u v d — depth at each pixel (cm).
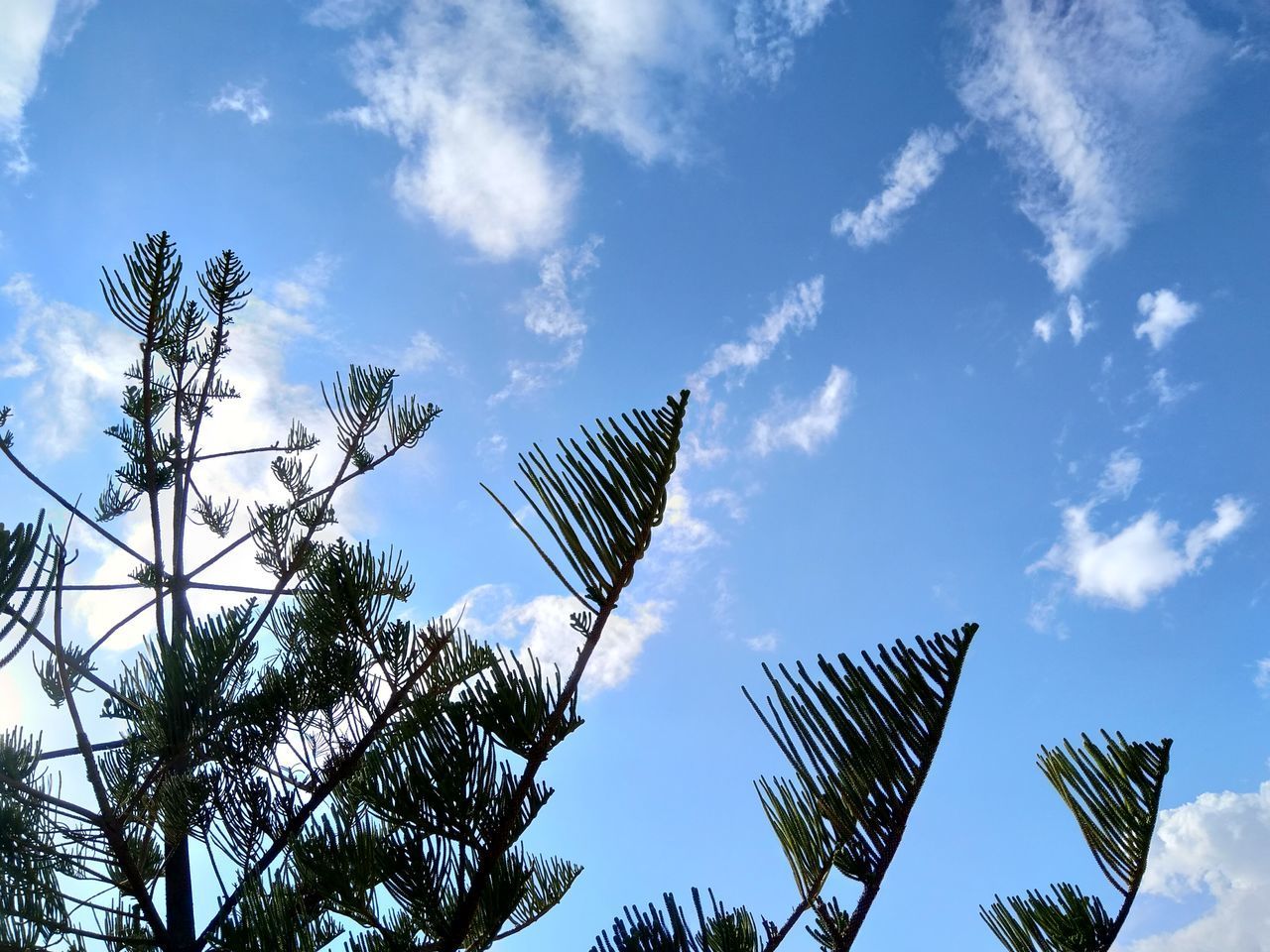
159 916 407
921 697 119
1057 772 166
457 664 254
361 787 189
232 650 383
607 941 140
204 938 392
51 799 346
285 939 327
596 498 145
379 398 667
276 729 430
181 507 586
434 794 176
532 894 429
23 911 349
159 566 544
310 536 630
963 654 119
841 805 121
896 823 118
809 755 124
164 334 548
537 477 148
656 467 142
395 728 271
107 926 418
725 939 133
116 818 364
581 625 160
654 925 141
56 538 277
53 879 368
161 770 375
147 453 569
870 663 123
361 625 458
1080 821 162
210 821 409
